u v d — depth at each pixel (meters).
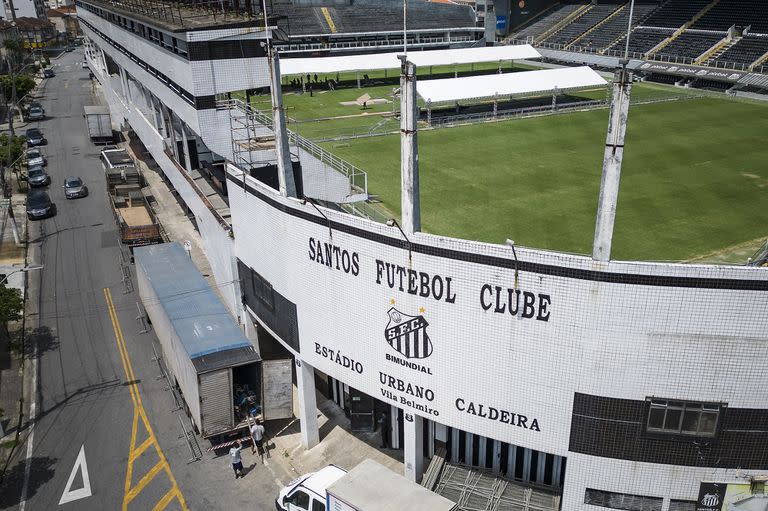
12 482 25.17
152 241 45.19
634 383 17.55
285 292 24.64
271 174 32.19
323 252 22.02
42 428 28.44
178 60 36.47
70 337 36.03
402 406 21.88
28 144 75.62
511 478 22.92
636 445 18.19
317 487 21.55
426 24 115.12
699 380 17.05
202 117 34.59
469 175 44.88
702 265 16.08
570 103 72.25
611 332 17.22
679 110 67.00
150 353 34.25
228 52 33.97
